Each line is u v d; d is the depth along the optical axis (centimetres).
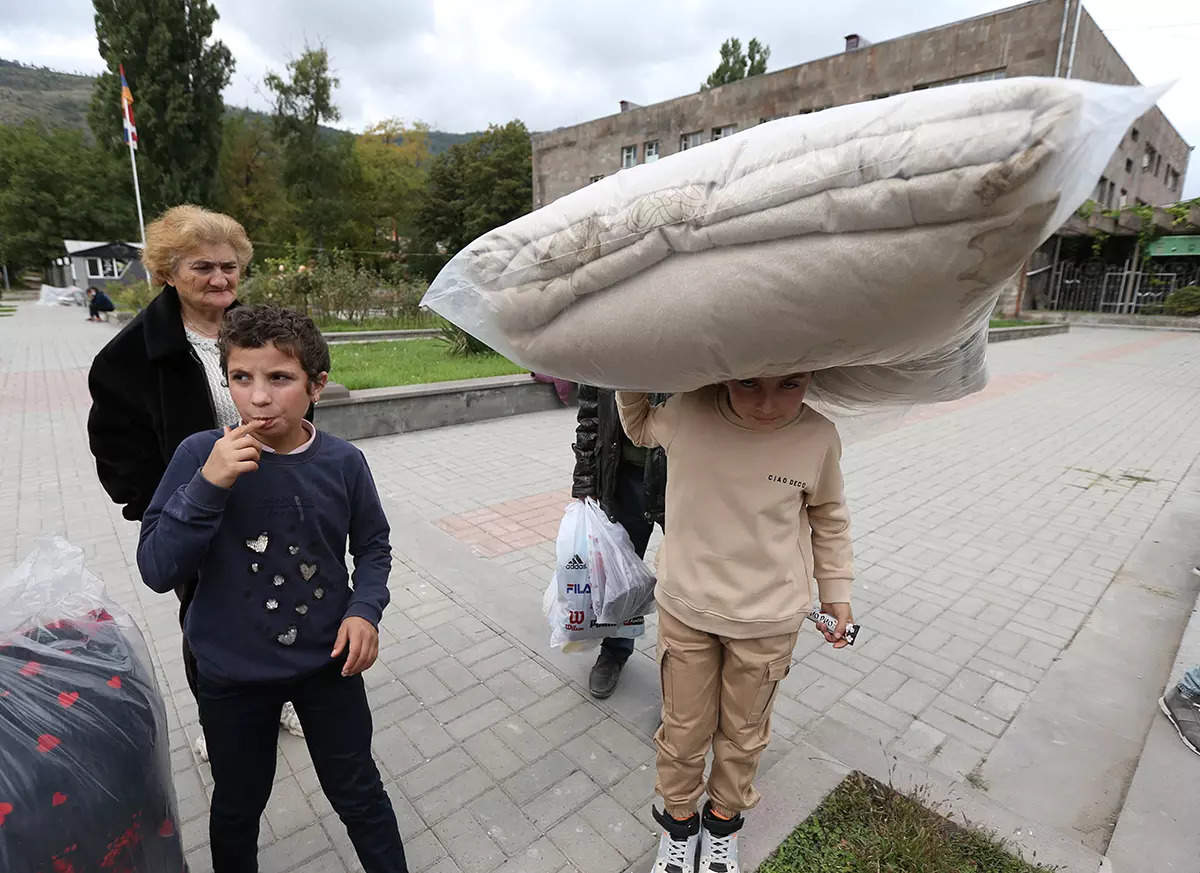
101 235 5075
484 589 346
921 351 117
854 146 92
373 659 150
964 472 589
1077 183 82
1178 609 339
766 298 103
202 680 144
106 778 115
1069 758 232
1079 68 1984
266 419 133
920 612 336
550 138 3497
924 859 177
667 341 118
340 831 197
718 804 173
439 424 734
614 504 236
